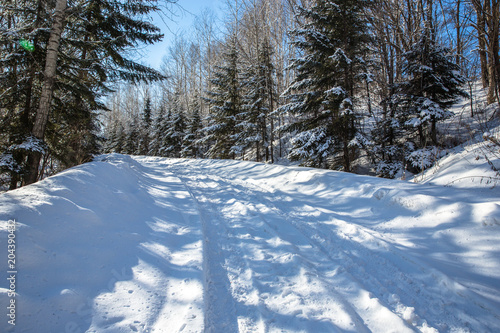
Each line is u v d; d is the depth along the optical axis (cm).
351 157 1087
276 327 212
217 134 2086
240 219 472
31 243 241
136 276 268
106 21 904
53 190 347
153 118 3572
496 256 295
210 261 323
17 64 621
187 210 512
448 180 595
